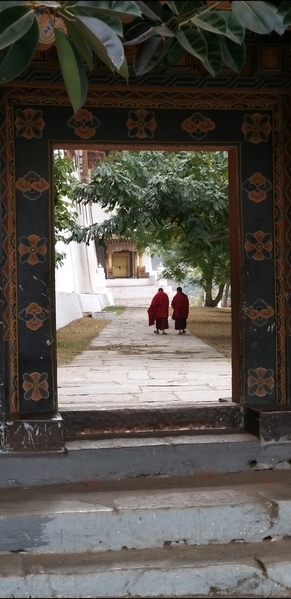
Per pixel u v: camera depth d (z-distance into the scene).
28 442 4.88
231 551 4.21
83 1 2.58
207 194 14.62
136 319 30.39
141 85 5.42
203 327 24.22
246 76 5.52
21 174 5.32
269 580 3.95
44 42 4.06
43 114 5.33
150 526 4.29
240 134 5.57
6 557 4.12
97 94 5.39
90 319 28.02
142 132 5.46
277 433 5.18
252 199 5.60
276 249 5.63
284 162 5.60
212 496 4.53
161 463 5.04
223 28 2.84
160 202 14.80
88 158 36.28
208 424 5.57
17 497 4.57
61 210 12.55
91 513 4.25
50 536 4.20
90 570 3.90
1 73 2.83
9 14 2.56
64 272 27.25
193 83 5.47
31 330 5.34
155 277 52.56
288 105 5.60
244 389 5.62
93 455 4.93
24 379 5.33
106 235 16.30
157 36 3.07
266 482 4.87
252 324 5.62
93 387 9.56
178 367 12.45
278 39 5.38
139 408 5.51
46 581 3.83
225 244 16.91
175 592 3.90
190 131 5.51
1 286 4.99
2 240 5.07
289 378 5.62
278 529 4.39
